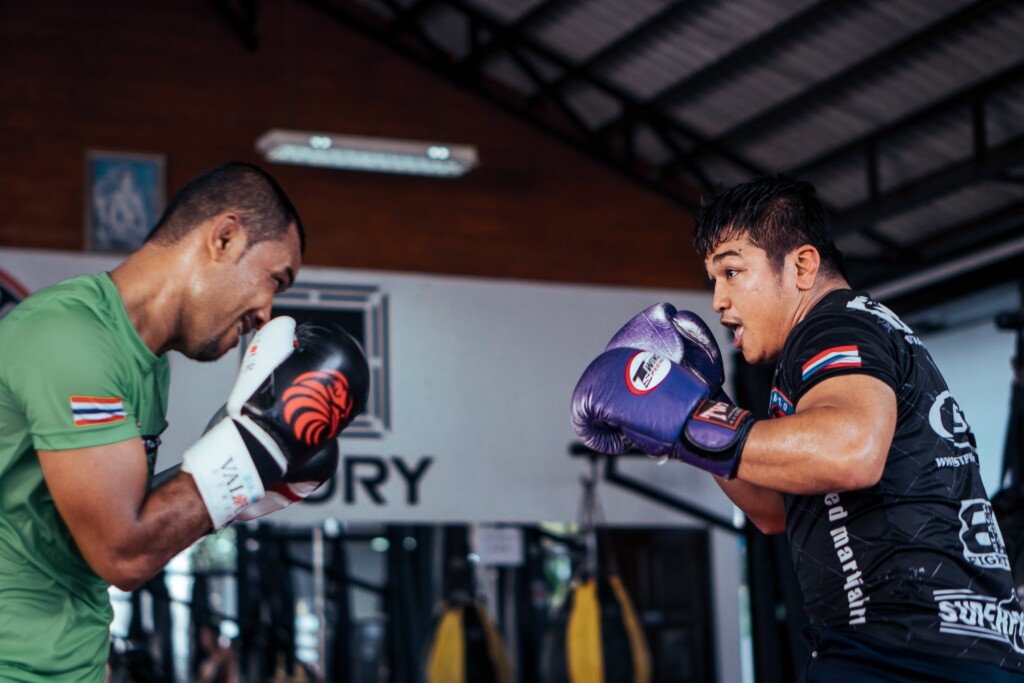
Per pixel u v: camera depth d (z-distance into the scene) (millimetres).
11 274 6008
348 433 6449
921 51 6488
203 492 1754
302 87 7562
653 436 1790
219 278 1864
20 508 1803
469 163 6801
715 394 2021
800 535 1830
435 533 7578
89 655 1890
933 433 1761
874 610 1726
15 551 1809
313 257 7348
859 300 1831
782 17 6648
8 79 6961
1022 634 1763
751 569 5719
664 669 7418
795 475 1638
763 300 1891
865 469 1607
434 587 7543
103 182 6996
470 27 7641
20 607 1812
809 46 6777
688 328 2045
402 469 6504
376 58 7770
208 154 7262
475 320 6824
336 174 7500
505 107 7926
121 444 1721
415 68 7848
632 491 6867
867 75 6797
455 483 6590
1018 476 5125
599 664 6867
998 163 6449
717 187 1999
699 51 7156
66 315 1762
